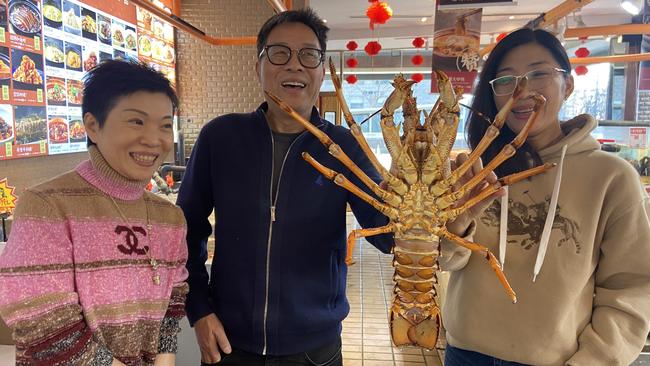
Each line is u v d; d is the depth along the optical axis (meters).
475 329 1.37
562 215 1.28
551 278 1.27
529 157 1.35
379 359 2.88
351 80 6.26
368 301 3.78
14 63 2.67
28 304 0.92
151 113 1.09
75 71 3.27
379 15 3.91
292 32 1.45
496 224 1.36
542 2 5.95
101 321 1.04
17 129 2.72
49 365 0.93
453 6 2.39
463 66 2.79
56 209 1.01
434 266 1.30
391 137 1.21
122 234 1.11
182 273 1.29
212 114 4.86
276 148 1.52
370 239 1.52
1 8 2.56
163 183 3.47
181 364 2.10
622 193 1.25
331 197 1.48
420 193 1.23
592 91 7.64
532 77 1.31
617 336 1.23
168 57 4.61
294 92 1.46
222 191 1.50
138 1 1.87
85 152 3.49
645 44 4.93
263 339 1.42
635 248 1.25
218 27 4.66
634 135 3.45
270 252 1.44
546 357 1.27
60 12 3.07
